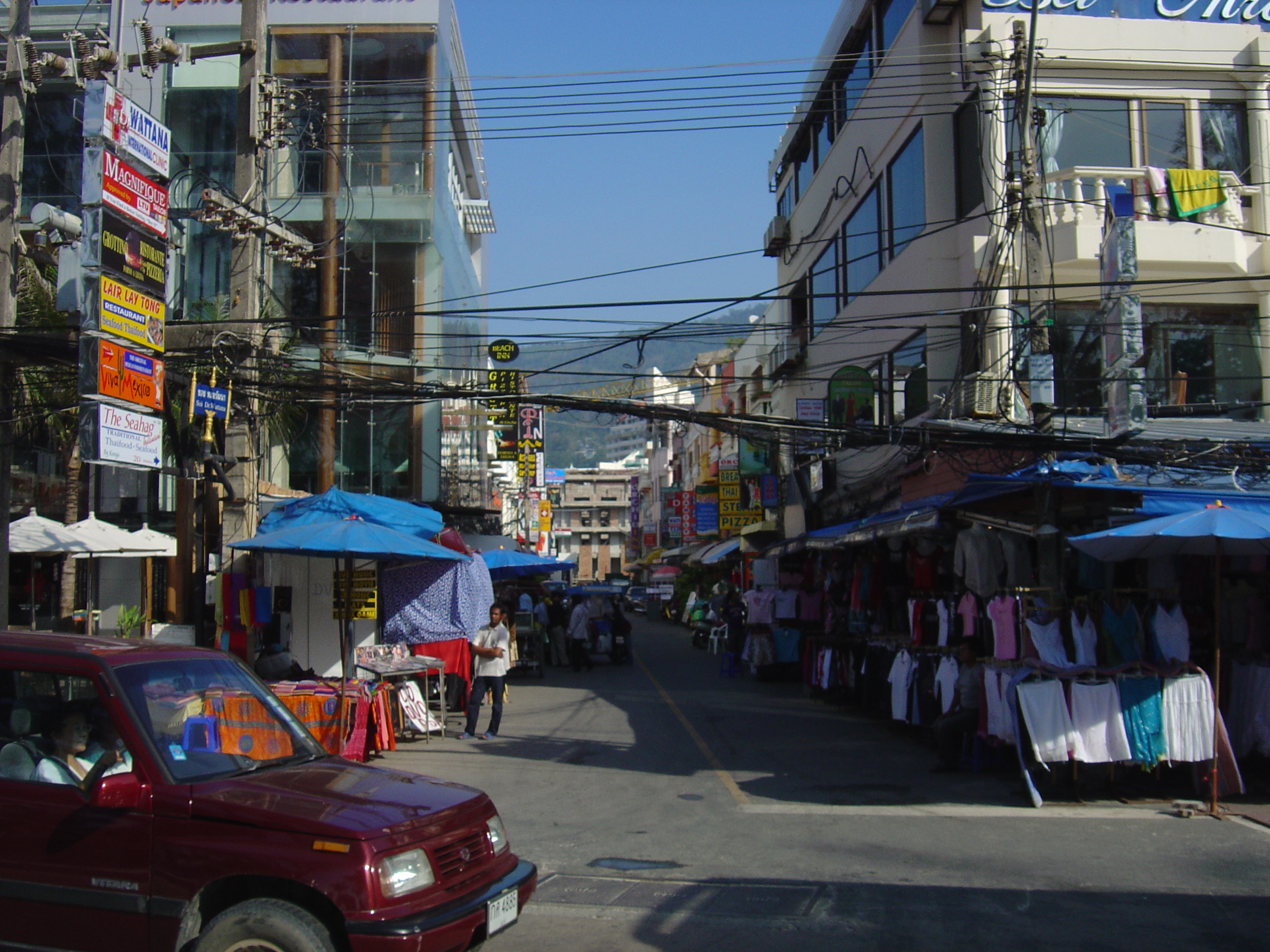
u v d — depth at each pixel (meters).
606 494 103.25
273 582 13.42
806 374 27.38
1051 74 16.62
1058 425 13.75
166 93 25.64
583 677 22.89
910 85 19.11
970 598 11.92
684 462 57.03
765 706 17.22
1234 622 11.36
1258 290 16.03
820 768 11.51
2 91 11.10
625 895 6.81
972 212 17.50
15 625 20.27
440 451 28.23
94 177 10.44
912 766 11.63
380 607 14.29
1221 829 8.66
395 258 25.78
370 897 4.30
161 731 4.95
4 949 4.65
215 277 24.91
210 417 12.06
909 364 19.33
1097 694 9.59
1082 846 8.12
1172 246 15.78
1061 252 15.48
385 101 26.09
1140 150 16.66
